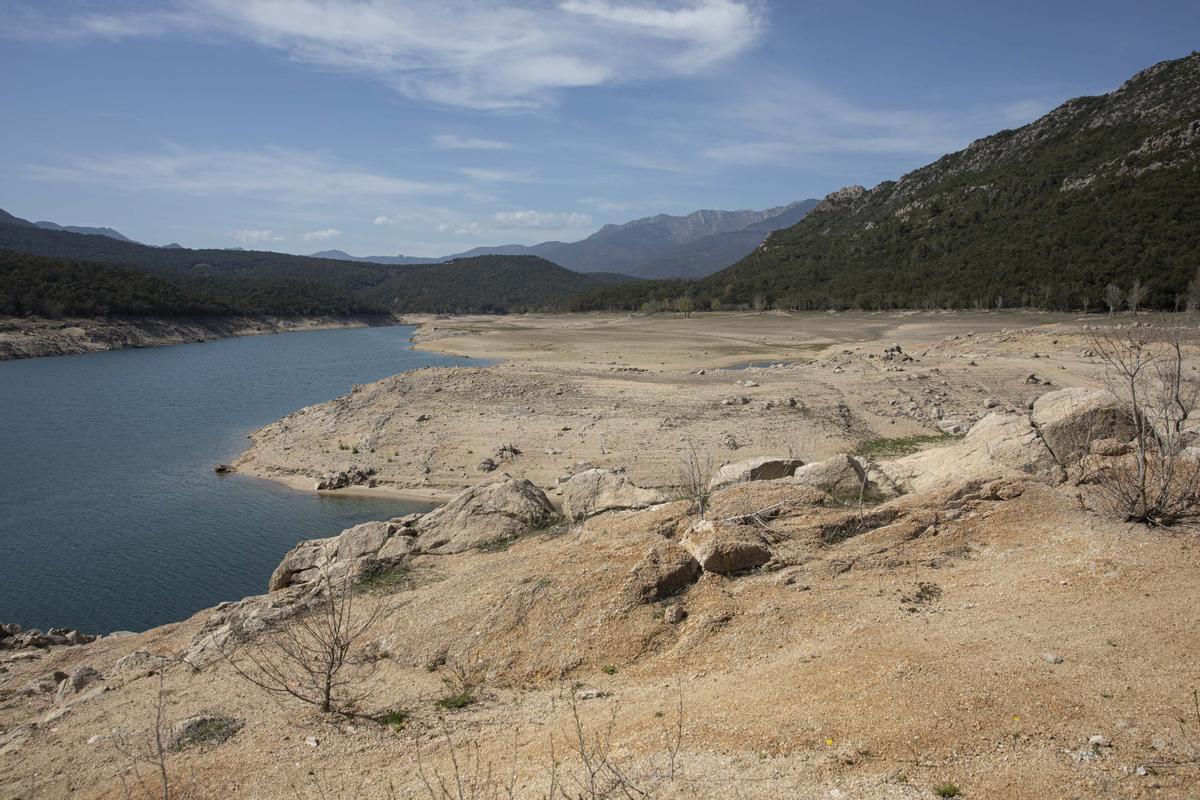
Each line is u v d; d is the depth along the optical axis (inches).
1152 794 210.7
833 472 568.4
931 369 1781.5
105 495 1202.0
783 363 2439.7
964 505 465.7
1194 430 619.2
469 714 352.8
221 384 2469.2
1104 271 3284.9
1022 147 6122.1
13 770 374.9
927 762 242.5
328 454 1365.7
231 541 988.6
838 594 392.2
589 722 318.3
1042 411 573.0
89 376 2714.1
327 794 299.6
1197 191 3592.5
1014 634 319.9
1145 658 282.7
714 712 301.3
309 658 428.1
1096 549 391.9
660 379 1854.1
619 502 627.5
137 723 403.2
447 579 521.3
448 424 1451.8
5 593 842.2
